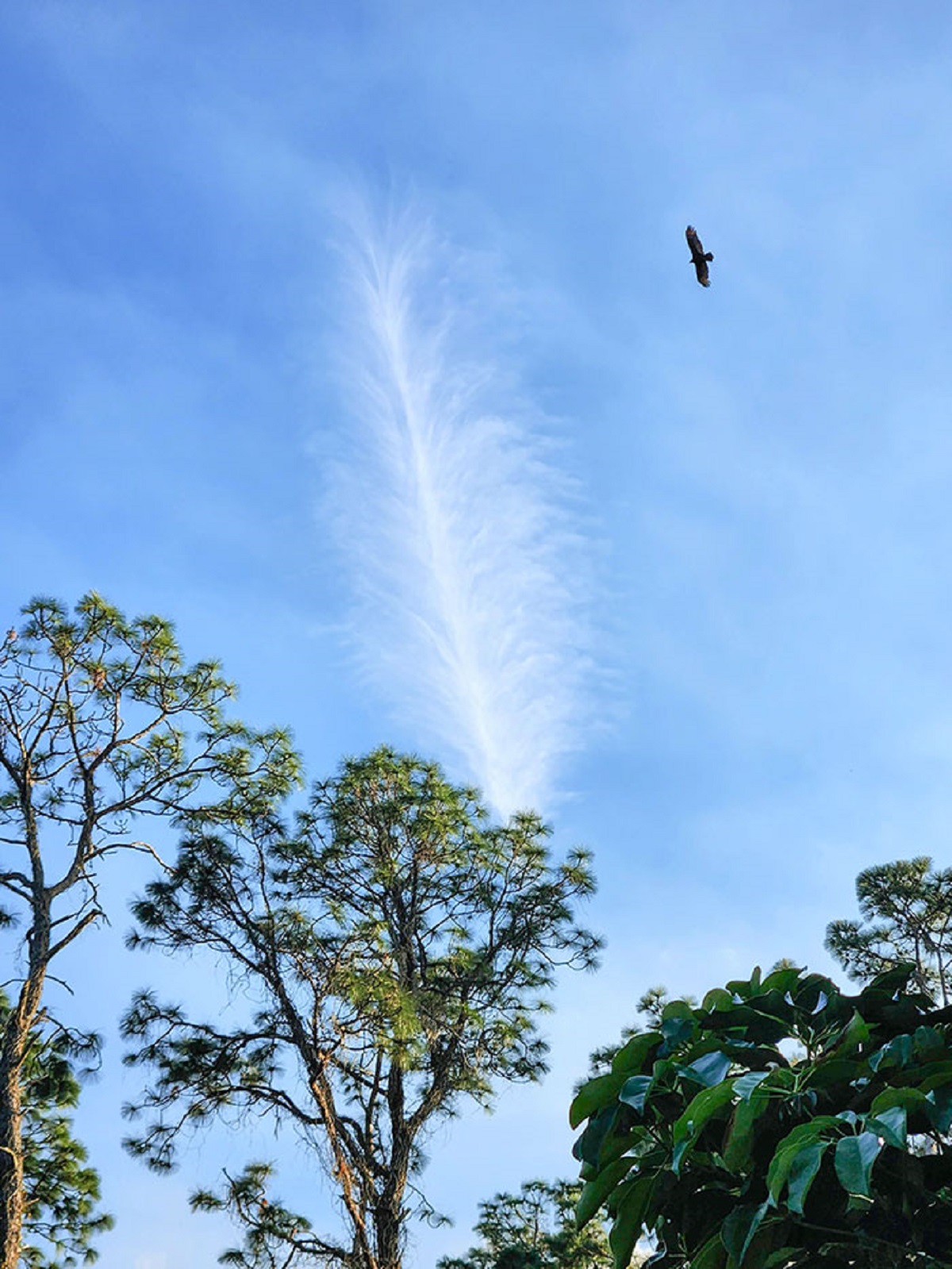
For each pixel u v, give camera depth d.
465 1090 15.77
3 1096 13.77
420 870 16.67
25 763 15.16
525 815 17.16
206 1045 15.45
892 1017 2.72
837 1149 2.16
